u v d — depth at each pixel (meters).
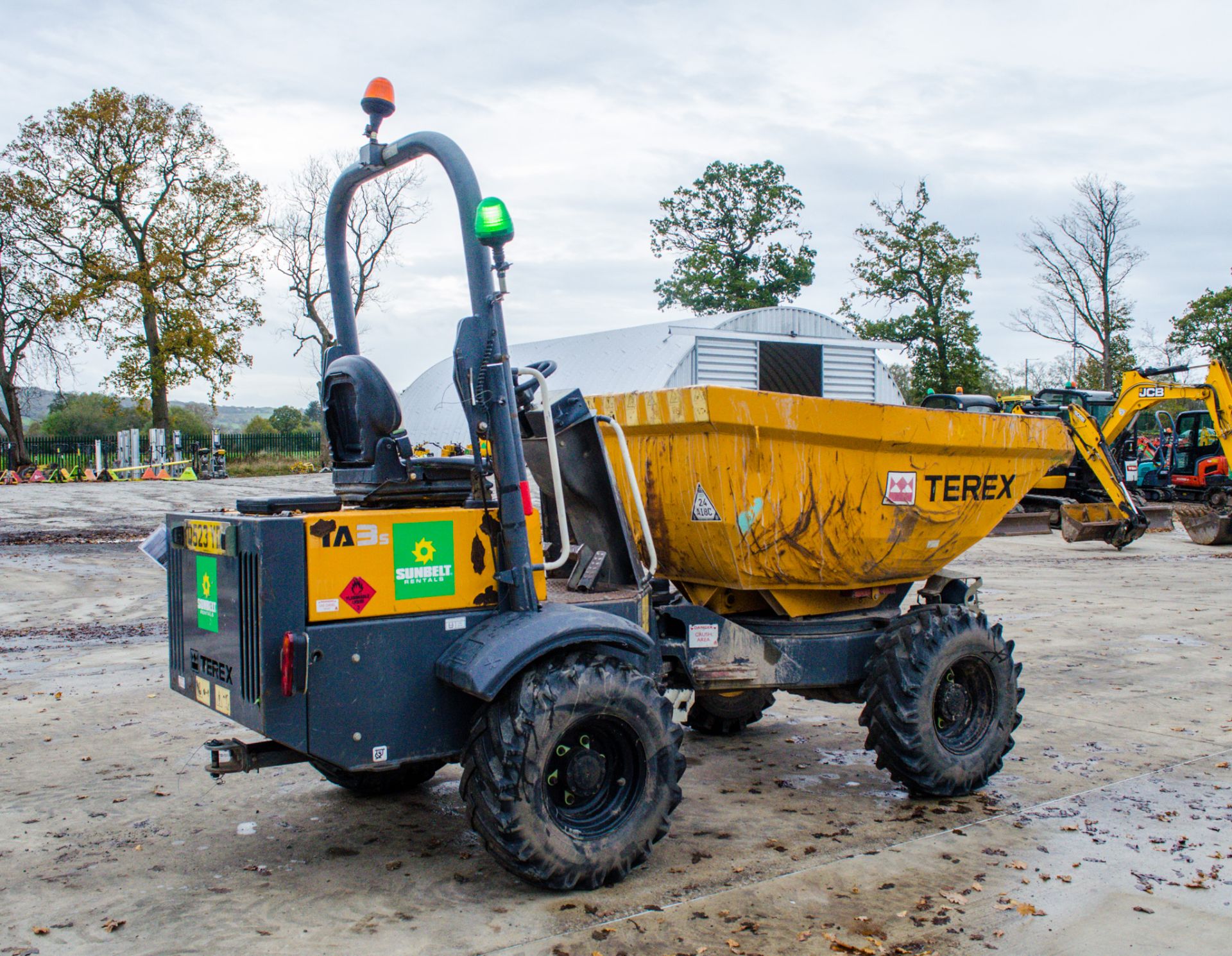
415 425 22.55
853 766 5.76
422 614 3.91
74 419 61.53
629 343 18.11
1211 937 3.61
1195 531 18.44
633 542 4.63
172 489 29.09
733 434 4.61
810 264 47.06
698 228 47.34
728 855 4.36
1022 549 17.75
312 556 3.68
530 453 4.59
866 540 5.10
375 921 3.71
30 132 38.28
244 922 3.71
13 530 17.78
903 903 3.87
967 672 5.32
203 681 4.13
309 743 3.68
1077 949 3.51
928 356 46.50
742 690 5.24
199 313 40.88
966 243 45.75
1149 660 8.62
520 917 3.74
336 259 4.57
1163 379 26.06
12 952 3.47
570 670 3.86
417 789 5.32
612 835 3.97
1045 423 5.63
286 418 65.00
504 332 4.00
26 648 8.80
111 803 5.02
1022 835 4.61
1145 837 4.59
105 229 39.88
